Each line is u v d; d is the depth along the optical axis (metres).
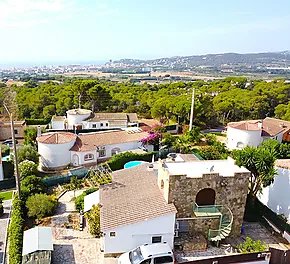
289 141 65.88
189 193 26.55
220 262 22.36
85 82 90.00
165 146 56.44
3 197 38.12
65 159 50.94
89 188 39.59
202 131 79.62
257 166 31.05
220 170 28.97
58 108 90.38
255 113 92.44
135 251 23.89
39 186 37.22
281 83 107.81
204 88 114.75
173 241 25.94
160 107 84.69
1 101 82.50
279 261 23.14
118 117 75.50
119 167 48.22
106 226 24.59
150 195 27.69
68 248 26.61
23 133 71.44
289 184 31.56
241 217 28.34
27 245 24.16
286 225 29.09
